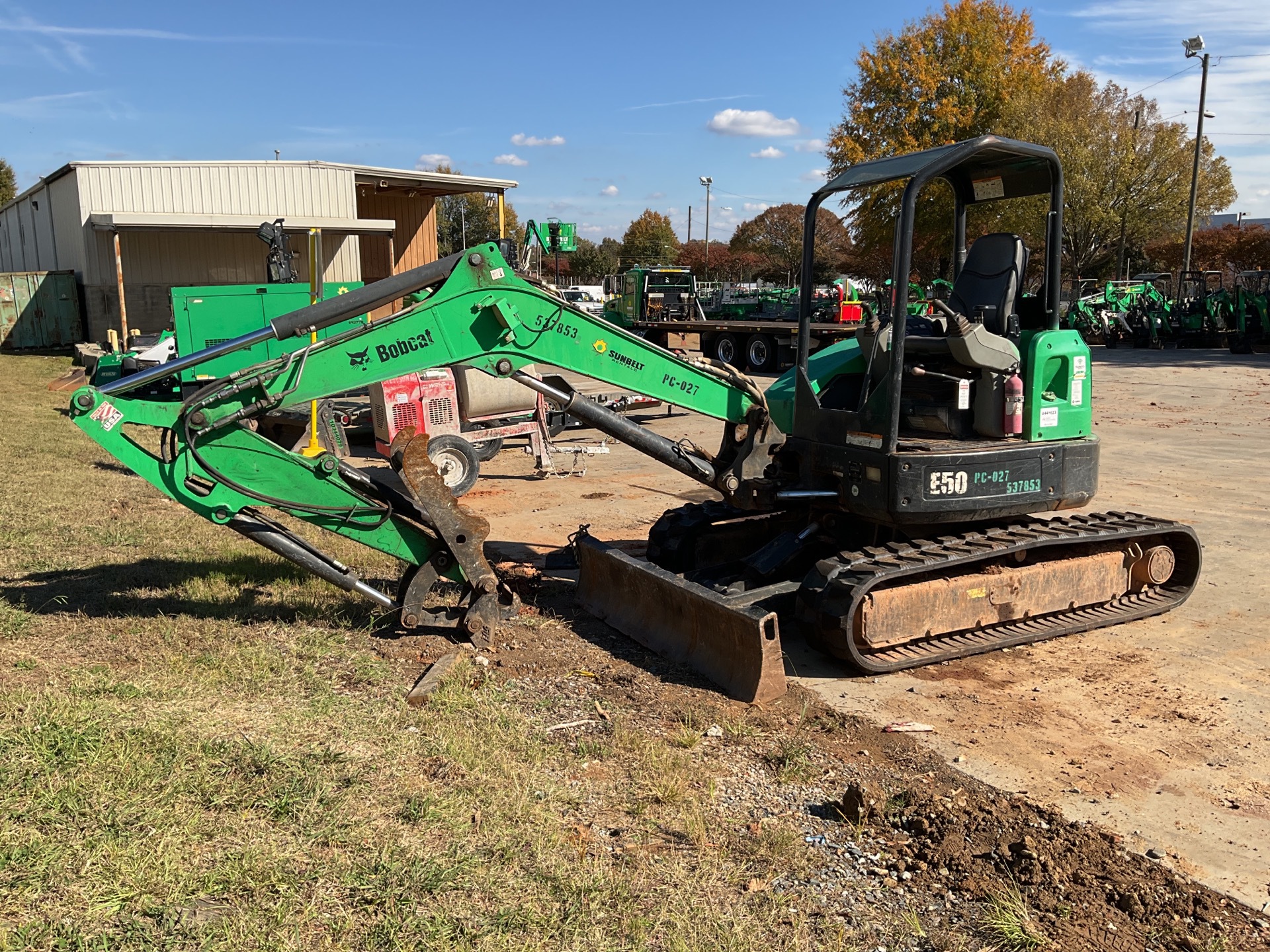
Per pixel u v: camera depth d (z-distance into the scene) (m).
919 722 5.25
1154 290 32.66
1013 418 6.12
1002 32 38.50
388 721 4.85
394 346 5.61
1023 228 25.75
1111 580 6.77
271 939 3.12
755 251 78.12
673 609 6.12
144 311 26.39
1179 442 13.70
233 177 26.91
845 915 3.52
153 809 3.77
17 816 3.65
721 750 4.86
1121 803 4.42
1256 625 6.75
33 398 17.95
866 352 6.36
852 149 38.28
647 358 6.12
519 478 11.91
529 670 5.81
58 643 5.74
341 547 8.23
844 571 5.79
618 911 3.42
